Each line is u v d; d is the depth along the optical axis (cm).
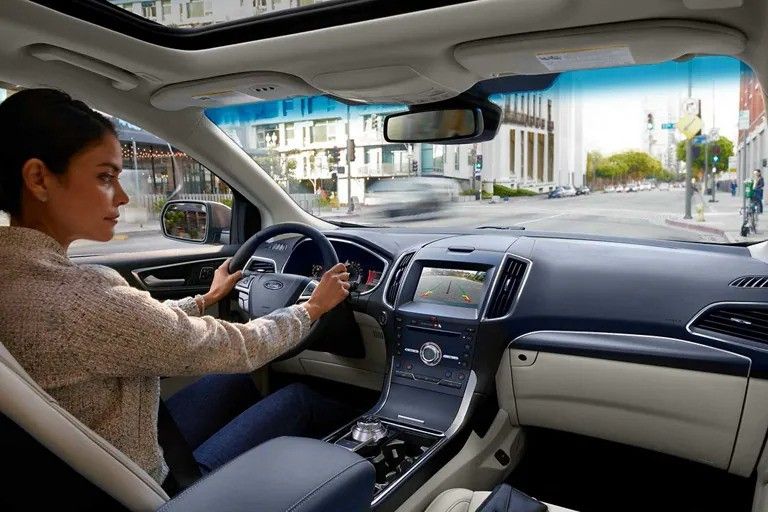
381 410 204
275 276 211
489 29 147
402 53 164
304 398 178
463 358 202
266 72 187
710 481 220
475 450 196
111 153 89
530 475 228
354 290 223
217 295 139
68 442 74
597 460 237
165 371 88
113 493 80
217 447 145
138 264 257
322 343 225
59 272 81
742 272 184
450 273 218
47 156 82
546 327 195
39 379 79
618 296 190
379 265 246
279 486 81
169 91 208
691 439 180
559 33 146
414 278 222
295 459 88
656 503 208
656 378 178
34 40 162
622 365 183
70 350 79
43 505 75
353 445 172
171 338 86
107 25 164
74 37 162
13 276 80
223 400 173
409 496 161
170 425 108
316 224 304
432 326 208
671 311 180
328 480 83
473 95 199
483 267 211
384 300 222
